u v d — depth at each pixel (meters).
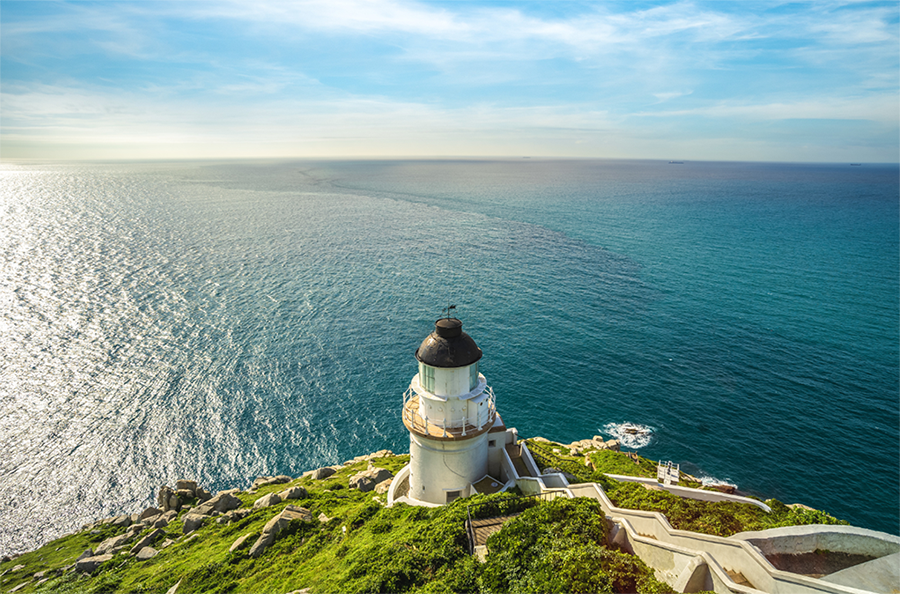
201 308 93.88
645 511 20.77
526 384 65.81
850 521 43.62
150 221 193.12
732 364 69.44
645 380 66.12
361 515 29.36
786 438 54.00
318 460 54.62
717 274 112.75
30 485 50.66
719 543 16.33
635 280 108.88
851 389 62.50
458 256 133.88
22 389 65.75
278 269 120.75
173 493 41.25
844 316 85.75
